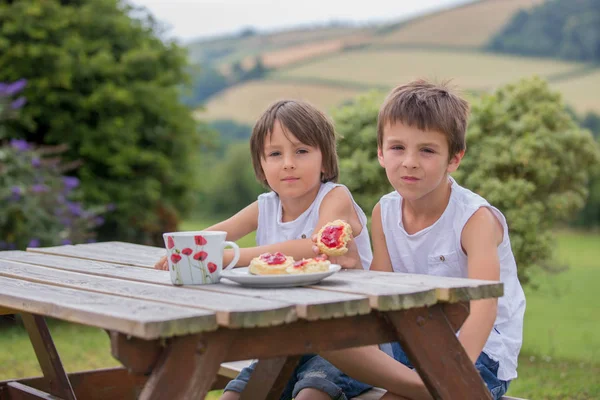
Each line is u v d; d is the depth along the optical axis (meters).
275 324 1.57
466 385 1.85
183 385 1.53
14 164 6.18
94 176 7.58
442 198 2.36
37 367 4.48
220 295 1.76
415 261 2.41
